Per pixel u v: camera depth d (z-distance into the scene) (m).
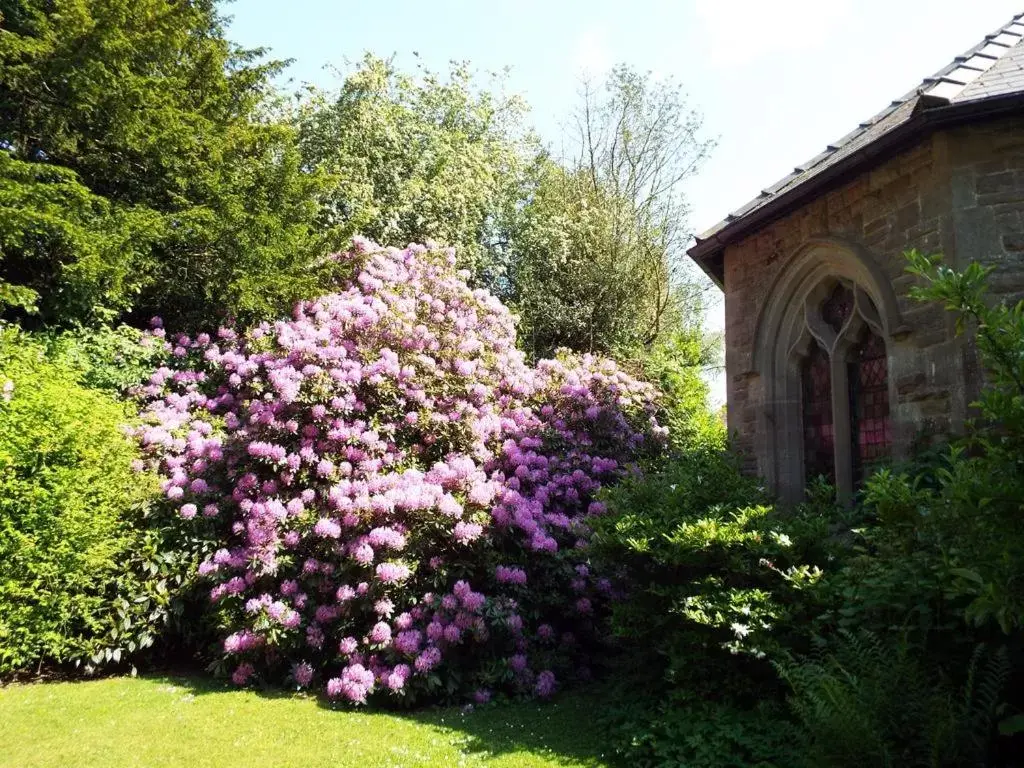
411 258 8.88
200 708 4.80
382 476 6.11
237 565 5.71
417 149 14.11
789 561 4.10
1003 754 2.74
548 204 17.98
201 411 7.37
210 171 9.01
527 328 15.79
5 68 7.83
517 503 6.14
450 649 5.27
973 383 4.90
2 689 5.24
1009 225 5.01
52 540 5.42
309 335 6.99
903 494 2.94
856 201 6.16
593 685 5.59
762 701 3.83
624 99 19.28
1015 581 2.36
